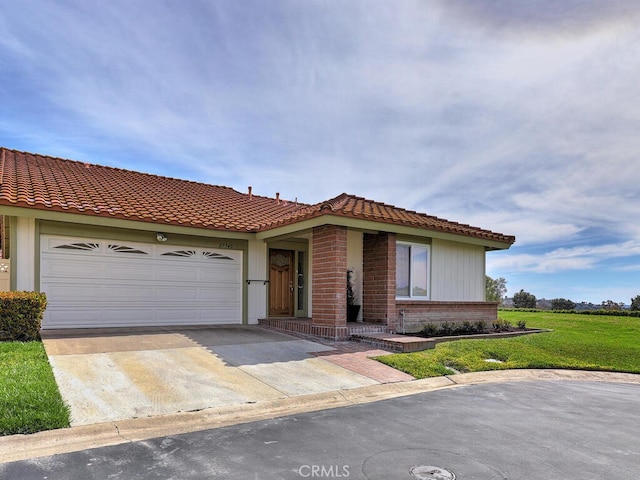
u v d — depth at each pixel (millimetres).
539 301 33281
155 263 12875
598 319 19781
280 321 13258
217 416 5977
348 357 9516
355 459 4551
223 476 4090
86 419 5457
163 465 4328
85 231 11734
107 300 12078
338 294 11398
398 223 12312
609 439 5375
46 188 12000
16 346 8305
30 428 4996
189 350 9281
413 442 5090
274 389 7152
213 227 12977
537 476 4246
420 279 13992
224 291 14039
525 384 8641
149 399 6293
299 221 11977
